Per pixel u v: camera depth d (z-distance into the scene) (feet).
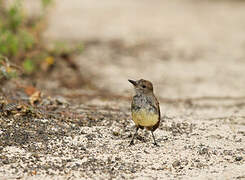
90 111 38.70
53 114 35.63
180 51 71.26
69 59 57.57
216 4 116.26
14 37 47.24
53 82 50.49
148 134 33.68
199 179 26.00
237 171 27.30
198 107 44.78
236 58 68.23
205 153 30.30
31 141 30.19
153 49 71.61
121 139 32.32
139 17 95.81
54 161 27.68
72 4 106.01
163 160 28.86
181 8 109.70
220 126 36.78
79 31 78.79
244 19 97.30
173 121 37.65
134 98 30.40
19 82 43.96
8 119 33.27
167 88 53.11
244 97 49.55
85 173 26.30
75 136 31.91
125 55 67.21
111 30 81.97
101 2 111.86
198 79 57.31
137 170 27.09
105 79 54.65
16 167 26.50
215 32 85.15
